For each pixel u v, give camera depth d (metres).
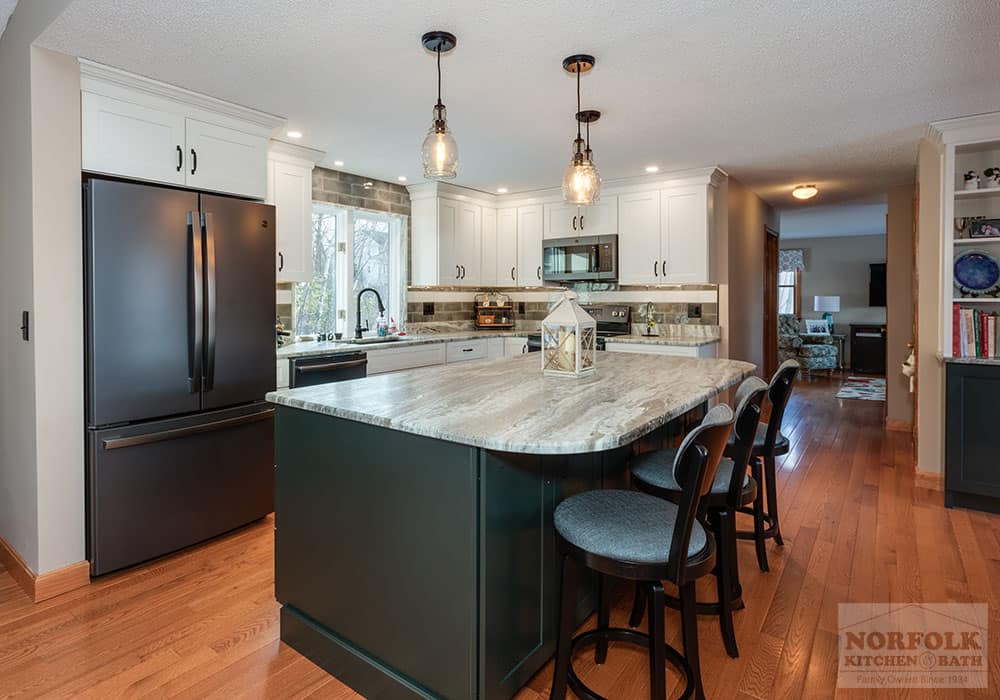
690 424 2.99
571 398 1.95
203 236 2.68
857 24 2.17
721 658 1.93
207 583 2.46
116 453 2.48
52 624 2.14
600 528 1.55
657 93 2.87
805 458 4.31
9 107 2.49
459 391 2.10
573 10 2.06
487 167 4.42
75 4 1.98
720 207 4.83
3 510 2.66
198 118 2.85
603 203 5.05
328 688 1.81
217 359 2.78
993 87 2.80
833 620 2.16
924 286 3.64
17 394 2.48
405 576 1.67
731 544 2.20
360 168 4.43
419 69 2.55
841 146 3.88
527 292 6.03
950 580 2.45
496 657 1.57
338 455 1.85
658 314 5.24
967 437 3.24
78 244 2.41
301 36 2.23
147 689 1.79
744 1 2.00
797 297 10.25
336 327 4.68
